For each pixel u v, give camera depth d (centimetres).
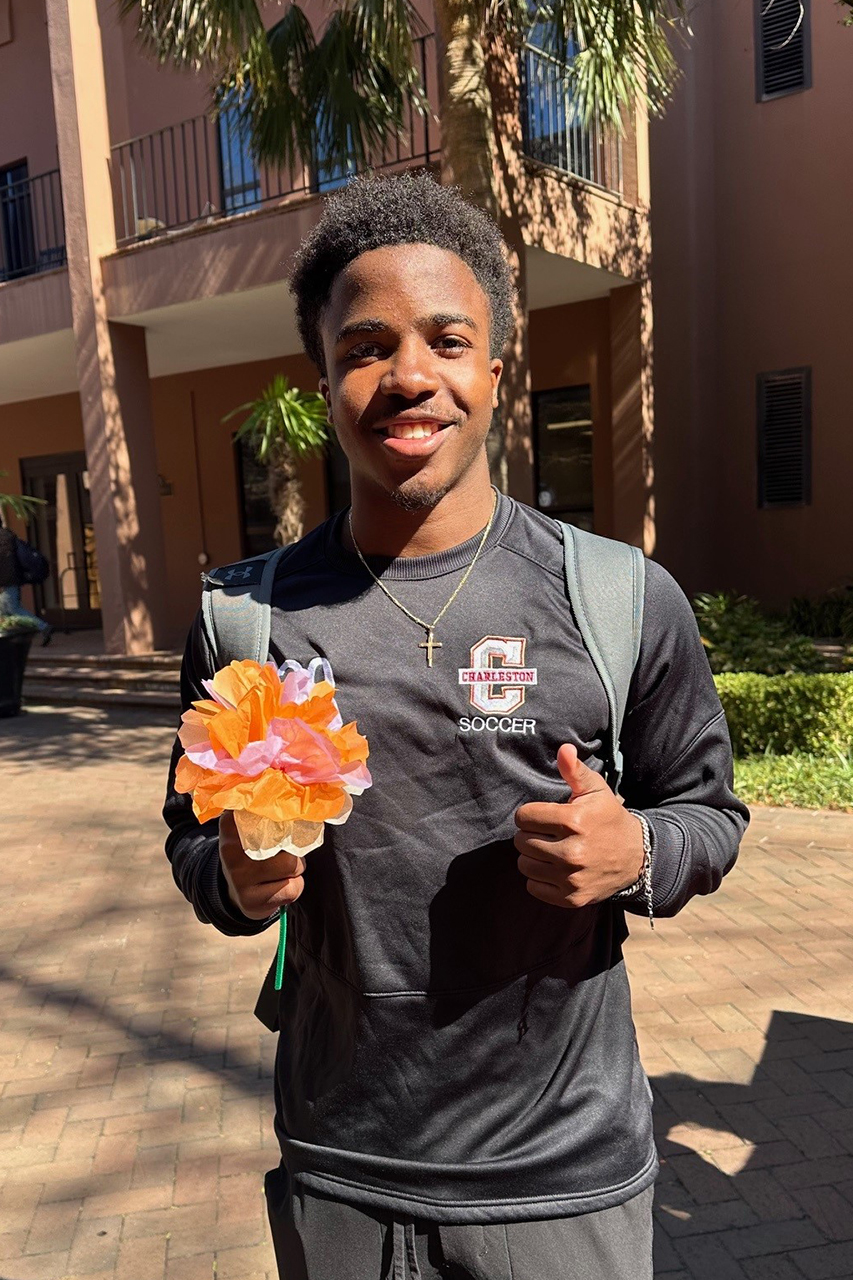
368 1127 121
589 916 125
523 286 816
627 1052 129
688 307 1159
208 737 102
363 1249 122
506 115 793
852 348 1114
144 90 1284
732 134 1181
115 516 1105
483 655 120
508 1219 116
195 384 1428
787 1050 329
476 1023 119
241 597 131
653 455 1084
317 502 1337
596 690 120
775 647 854
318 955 128
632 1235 121
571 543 128
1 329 1178
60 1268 247
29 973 420
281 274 927
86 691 1095
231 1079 331
